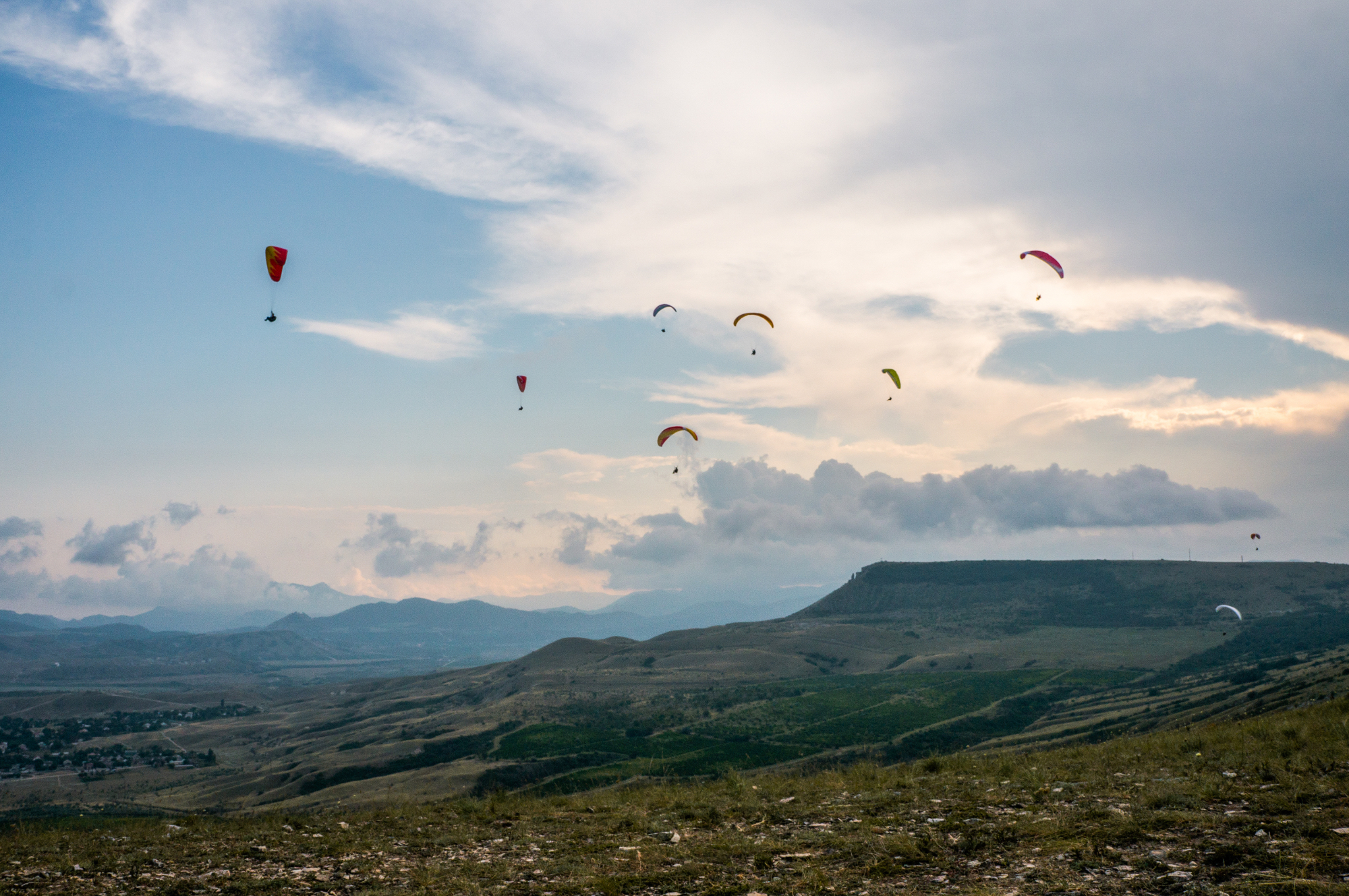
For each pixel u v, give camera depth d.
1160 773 17.61
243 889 12.26
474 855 14.37
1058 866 10.72
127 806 165.88
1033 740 136.12
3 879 13.02
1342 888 8.65
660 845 14.10
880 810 15.82
